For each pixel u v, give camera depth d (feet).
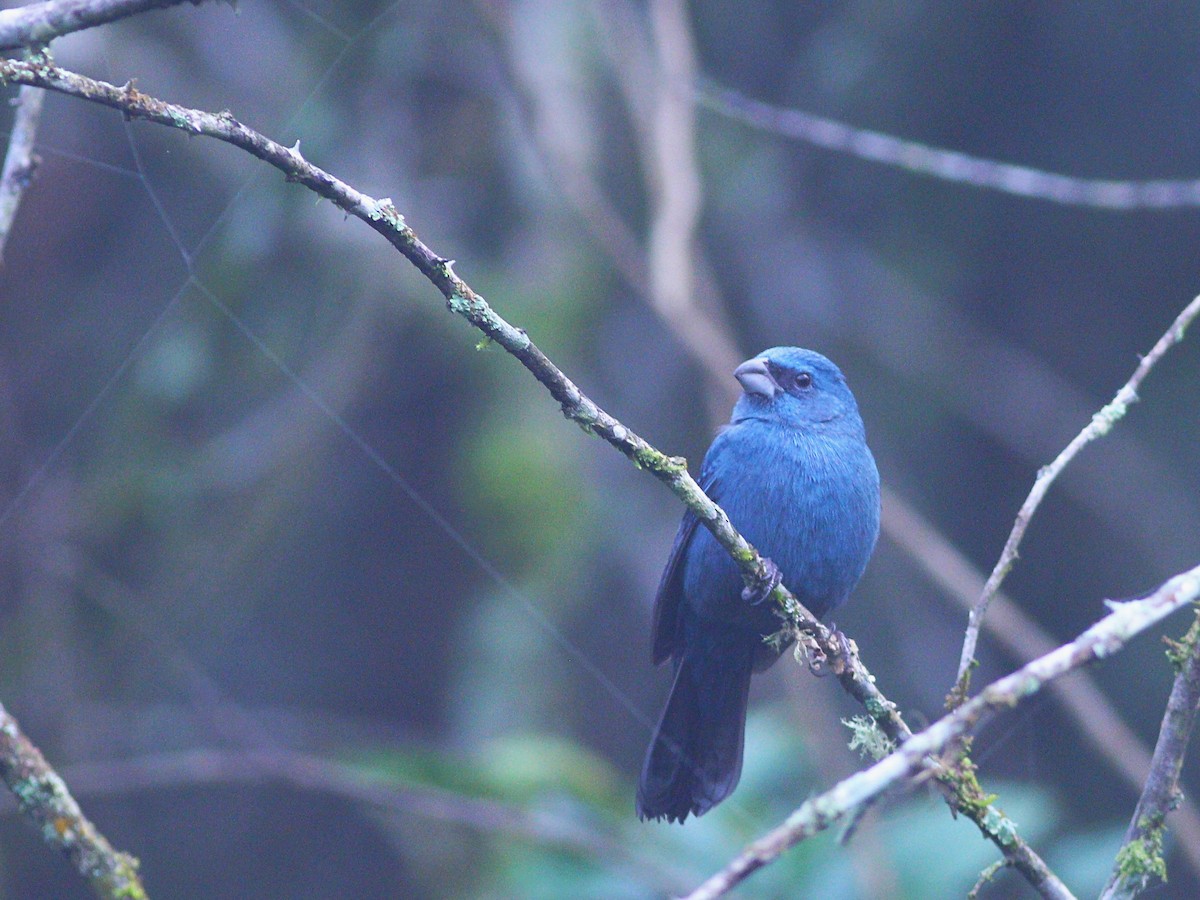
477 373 40.86
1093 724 32.58
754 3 43.29
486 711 38.75
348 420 41.63
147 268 37.11
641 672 43.86
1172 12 40.86
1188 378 44.29
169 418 38.60
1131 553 45.60
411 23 35.70
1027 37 41.45
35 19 16.01
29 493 38.55
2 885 42.22
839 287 44.32
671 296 33.09
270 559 43.98
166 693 41.45
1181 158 41.60
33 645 39.22
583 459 41.01
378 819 38.99
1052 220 43.55
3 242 19.83
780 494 25.98
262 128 34.22
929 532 34.53
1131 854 15.70
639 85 37.24
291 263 36.60
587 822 29.50
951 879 26.48
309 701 46.42
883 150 30.71
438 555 45.98
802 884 27.14
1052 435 44.78
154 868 47.93
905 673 44.11
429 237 38.58
